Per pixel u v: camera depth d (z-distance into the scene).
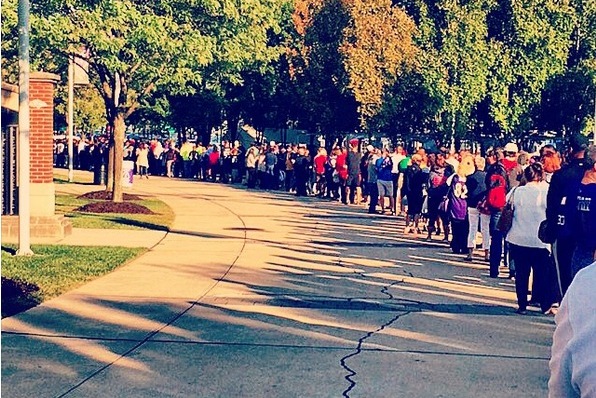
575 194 11.21
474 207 18.97
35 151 20.81
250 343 10.50
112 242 20.55
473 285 15.57
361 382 8.83
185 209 31.28
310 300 13.57
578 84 53.22
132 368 9.23
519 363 9.77
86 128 71.12
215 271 16.41
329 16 53.66
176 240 21.47
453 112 51.22
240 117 65.25
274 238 22.69
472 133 56.75
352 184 36.84
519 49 52.38
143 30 24.83
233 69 31.09
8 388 8.39
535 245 12.76
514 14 52.06
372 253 19.98
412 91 51.06
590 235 10.75
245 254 19.12
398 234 24.58
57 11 24.80
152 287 14.36
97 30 24.22
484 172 19.09
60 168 68.50
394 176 31.16
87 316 11.90
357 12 51.03
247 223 26.64
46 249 18.61
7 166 20.70
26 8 17.06
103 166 45.22
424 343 10.71
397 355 10.04
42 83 20.66
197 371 9.16
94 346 10.20
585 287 2.38
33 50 25.69
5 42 24.41
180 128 69.12
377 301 13.63
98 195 33.44
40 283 14.27
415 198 24.48
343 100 54.06
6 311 12.03
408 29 50.94
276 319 12.01
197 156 57.44
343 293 14.33
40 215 20.92
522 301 12.91
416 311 12.86
